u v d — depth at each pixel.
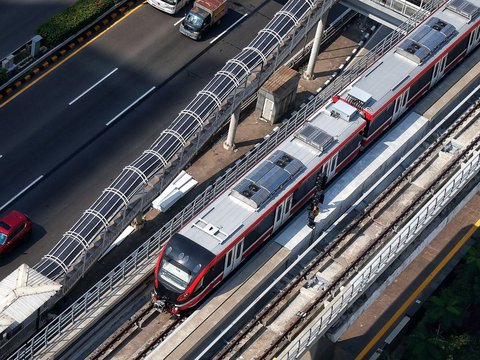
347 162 60.16
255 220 53.91
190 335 51.62
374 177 60.97
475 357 62.94
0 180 65.81
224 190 56.53
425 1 72.12
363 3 71.12
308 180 56.78
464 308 65.94
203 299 53.22
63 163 67.31
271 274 55.06
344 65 76.38
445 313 63.97
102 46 75.38
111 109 71.12
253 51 65.50
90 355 51.94
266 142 66.69
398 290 66.44
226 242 52.78
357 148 60.50
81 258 56.56
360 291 50.22
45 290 54.09
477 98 69.06
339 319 51.41
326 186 59.12
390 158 61.78
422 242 55.06
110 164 67.69
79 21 75.44
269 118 71.25
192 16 76.12
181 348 51.12
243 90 65.12
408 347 63.12
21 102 70.81
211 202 54.56
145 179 59.09
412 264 68.06
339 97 60.84
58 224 63.88
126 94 72.31
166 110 71.75
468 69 69.31
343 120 59.53
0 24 76.00
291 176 55.81
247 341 51.69
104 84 72.75
